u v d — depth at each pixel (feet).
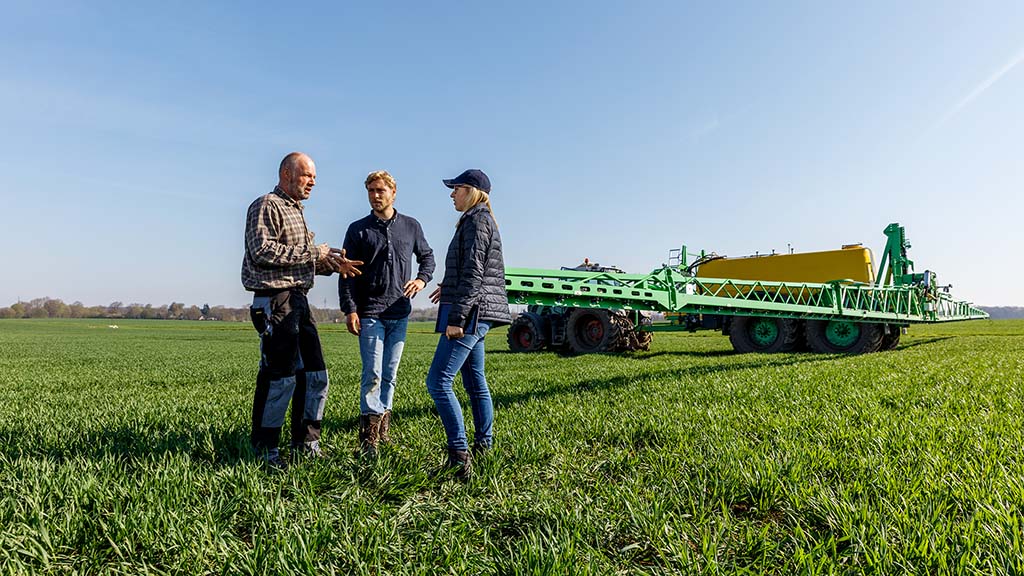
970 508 8.48
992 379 22.41
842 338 45.62
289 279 11.24
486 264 11.37
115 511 7.94
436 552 7.55
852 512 8.21
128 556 7.30
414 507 9.09
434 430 14.82
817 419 14.97
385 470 10.72
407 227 13.78
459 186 11.71
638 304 33.17
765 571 7.00
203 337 127.24
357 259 13.04
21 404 20.17
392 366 13.24
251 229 10.88
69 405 19.93
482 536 8.20
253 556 7.05
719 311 38.09
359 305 13.08
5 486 9.18
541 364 36.83
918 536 7.38
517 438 13.32
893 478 9.63
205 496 9.20
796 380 23.45
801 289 40.83
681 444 12.69
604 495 9.51
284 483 10.01
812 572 6.57
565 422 15.75
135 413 17.28
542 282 29.07
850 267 47.91
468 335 11.21
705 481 10.05
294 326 11.32
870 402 17.56
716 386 22.13
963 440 12.28
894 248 55.52
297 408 11.98
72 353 63.31
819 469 10.65
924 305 53.11
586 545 7.55
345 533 7.72
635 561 7.58
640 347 53.21
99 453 11.70
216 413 17.06
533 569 6.86
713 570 6.88
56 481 9.23
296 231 11.41
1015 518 7.52
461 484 10.34
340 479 10.57
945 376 23.79
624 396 20.40
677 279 35.32
